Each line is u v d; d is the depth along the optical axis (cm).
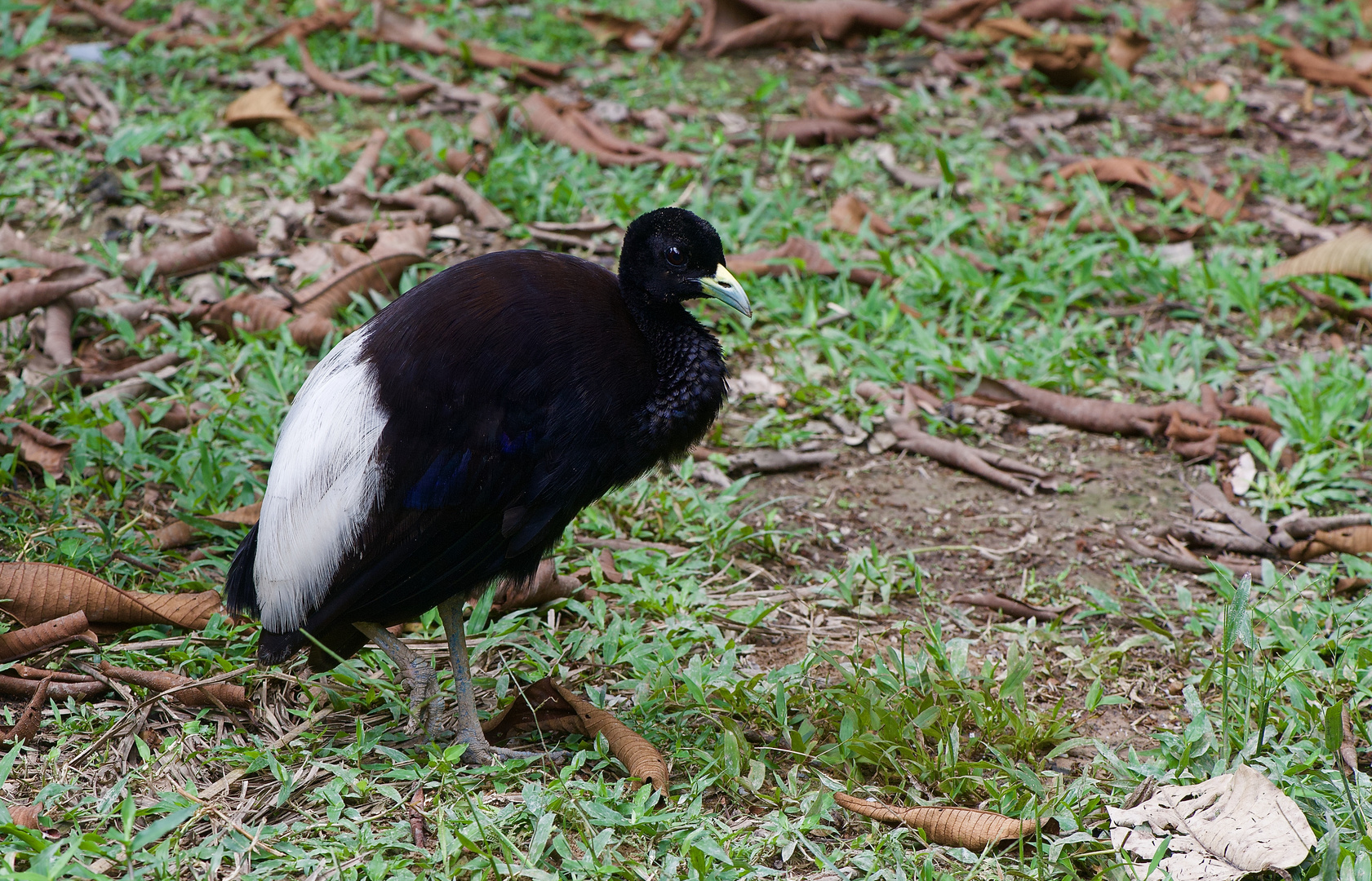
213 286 1230
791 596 957
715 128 1611
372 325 758
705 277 778
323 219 1362
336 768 741
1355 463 1109
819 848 707
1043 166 1554
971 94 1723
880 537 1043
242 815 705
